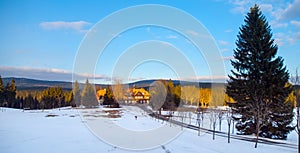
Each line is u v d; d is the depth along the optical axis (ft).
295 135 87.20
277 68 83.15
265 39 85.76
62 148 49.26
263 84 83.51
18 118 120.47
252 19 89.20
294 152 55.52
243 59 88.33
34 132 71.87
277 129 79.77
